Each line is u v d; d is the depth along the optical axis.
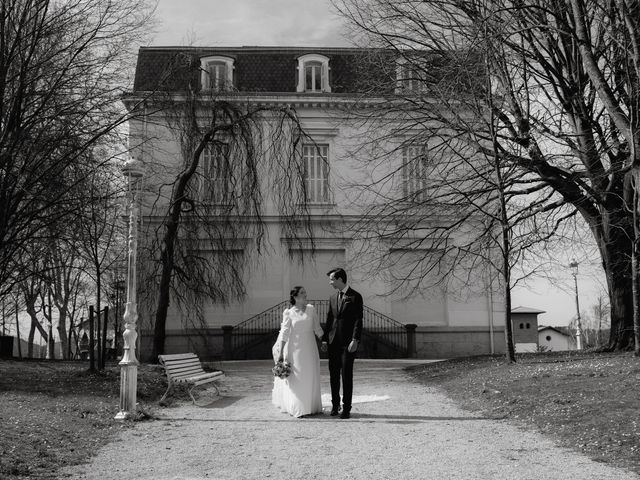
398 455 7.26
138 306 24.09
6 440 7.64
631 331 18.53
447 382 15.05
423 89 20.84
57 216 18.42
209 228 22.89
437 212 21.56
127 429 9.31
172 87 21.72
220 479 6.25
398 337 30.73
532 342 44.72
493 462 6.89
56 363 23.02
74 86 18.39
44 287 34.22
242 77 32.53
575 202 18.03
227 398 13.41
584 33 15.45
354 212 31.05
